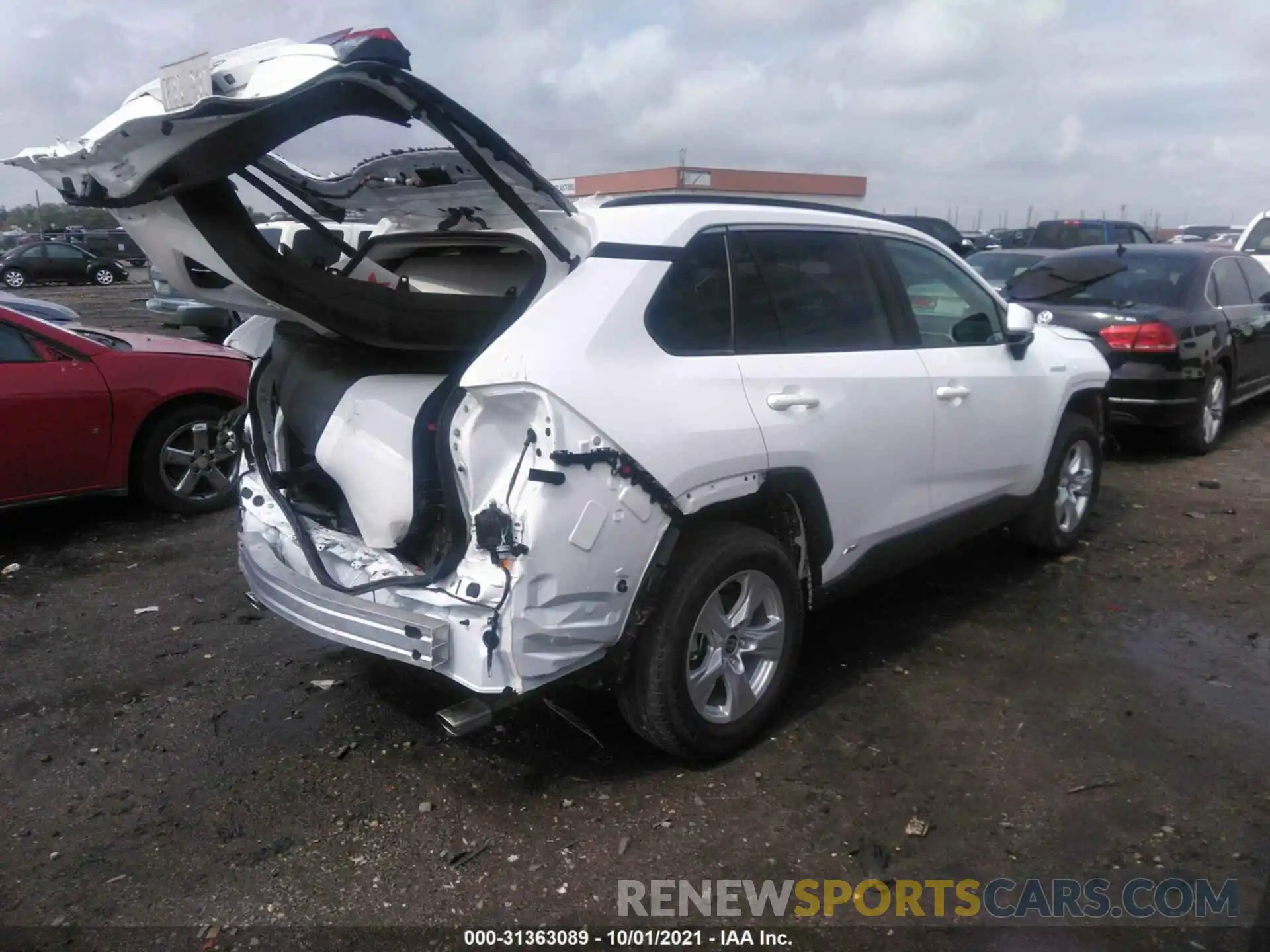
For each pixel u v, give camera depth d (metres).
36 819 3.30
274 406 3.91
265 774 3.57
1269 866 3.05
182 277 3.16
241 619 4.93
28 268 31.88
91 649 4.59
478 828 3.25
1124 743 3.75
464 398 2.98
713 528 3.51
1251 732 3.83
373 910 2.88
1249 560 5.80
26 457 5.82
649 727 3.41
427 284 3.81
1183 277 8.29
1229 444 8.98
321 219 4.39
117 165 2.76
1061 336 5.73
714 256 3.55
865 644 4.65
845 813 3.33
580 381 2.98
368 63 2.52
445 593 3.02
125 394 6.14
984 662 4.46
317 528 3.61
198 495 6.73
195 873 3.03
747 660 3.69
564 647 3.07
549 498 2.92
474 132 2.78
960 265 4.82
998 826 3.26
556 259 3.19
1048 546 5.68
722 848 3.15
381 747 3.74
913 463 4.21
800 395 3.64
